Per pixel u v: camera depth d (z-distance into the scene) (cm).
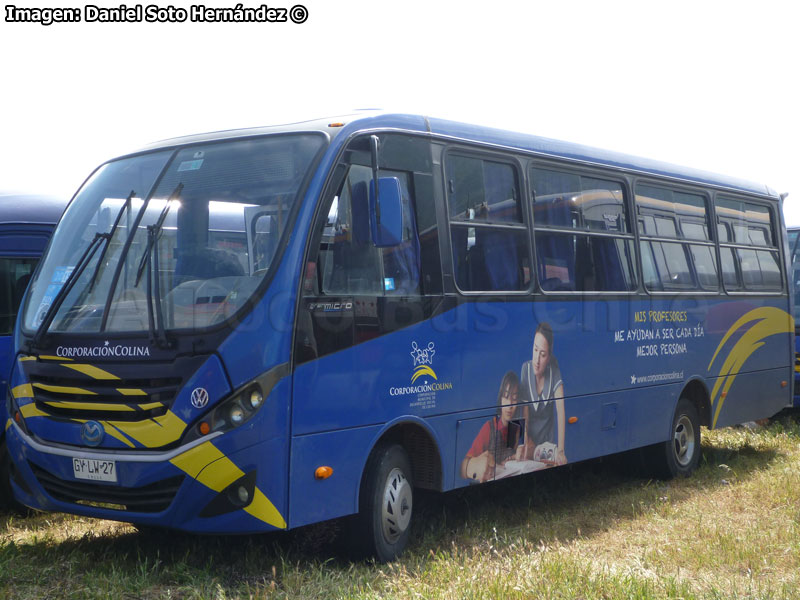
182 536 727
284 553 680
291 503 596
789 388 1270
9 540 708
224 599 571
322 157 639
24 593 582
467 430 742
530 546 730
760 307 1202
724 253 1141
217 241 625
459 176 757
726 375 1127
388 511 682
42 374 640
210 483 579
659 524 830
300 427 602
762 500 927
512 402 789
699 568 690
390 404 670
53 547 688
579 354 876
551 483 1006
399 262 689
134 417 598
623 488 1000
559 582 619
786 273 1275
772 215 1262
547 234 847
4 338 823
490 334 766
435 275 718
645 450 1038
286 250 609
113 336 612
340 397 630
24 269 851
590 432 891
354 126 665
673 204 1051
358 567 662
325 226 630
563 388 853
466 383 741
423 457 720
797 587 642
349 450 637
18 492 663
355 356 643
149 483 588
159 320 598
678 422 1047
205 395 582
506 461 783
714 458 1159
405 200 700
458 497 914
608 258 930
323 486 618
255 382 586
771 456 1184
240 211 633
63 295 649
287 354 596
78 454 610
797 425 1396
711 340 1096
